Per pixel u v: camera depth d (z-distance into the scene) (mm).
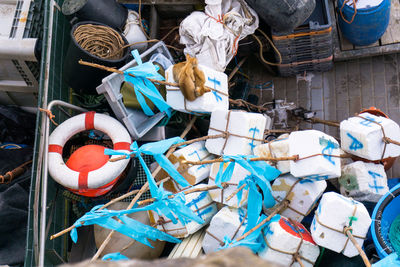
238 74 6152
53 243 4801
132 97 4797
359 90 5867
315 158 3920
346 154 4531
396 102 5730
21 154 5570
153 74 4301
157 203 3928
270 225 4102
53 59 5059
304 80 6055
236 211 4375
